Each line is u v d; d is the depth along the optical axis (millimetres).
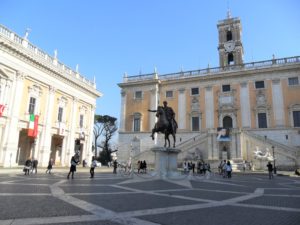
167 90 49688
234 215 5973
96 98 45062
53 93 34094
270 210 6609
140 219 5441
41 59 31281
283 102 40469
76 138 39125
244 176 24469
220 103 44531
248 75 43562
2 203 6770
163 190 10656
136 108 50562
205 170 27109
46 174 20688
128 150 48844
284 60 41656
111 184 12859
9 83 27656
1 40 25781
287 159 33719
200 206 7031
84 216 5586
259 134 40688
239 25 52188
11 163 26875
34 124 30016
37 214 5648
